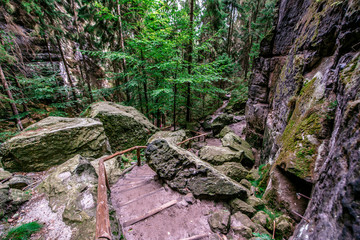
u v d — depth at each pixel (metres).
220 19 12.75
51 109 13.49
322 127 2.84
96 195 3.10
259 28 19.36
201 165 3.82
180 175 3.93
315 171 2.71
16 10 9.14
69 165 3.83
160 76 9.47
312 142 2.91
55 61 15.28
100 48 14.24
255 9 20.02
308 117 3.21
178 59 7.89
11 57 7.85
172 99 10.66
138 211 3.31
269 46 7.19
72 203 2.85
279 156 3.65
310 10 4.63
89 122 5.92
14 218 2.67
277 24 6.95
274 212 3.19
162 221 3.03
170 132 8.67
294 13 5.88
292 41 5.93
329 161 2.08
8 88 8.34
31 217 2.70
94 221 2.49
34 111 10.51
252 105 8.19
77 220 2.52
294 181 3.24
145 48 8.38
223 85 19.91
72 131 5.11
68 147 4.99
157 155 4.29
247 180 4.72
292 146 3.29
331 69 3.08
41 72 12.09
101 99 16.45
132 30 12.14
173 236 2.71
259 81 7.77
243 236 2.65
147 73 9.66
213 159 6.18
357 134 1.59
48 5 10.41
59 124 5.52
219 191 3.51
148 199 3.66
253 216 3.19
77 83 16.91
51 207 2.85
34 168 4.41
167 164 4.11
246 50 21.52
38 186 3.44
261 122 7.47
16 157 4.19
